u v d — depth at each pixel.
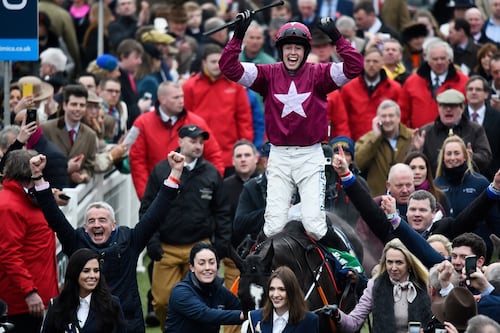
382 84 37.16
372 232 27.38
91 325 23.19
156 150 33.09
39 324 26.02
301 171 23.66
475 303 21.56
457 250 24.77
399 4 47.94
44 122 32.34
